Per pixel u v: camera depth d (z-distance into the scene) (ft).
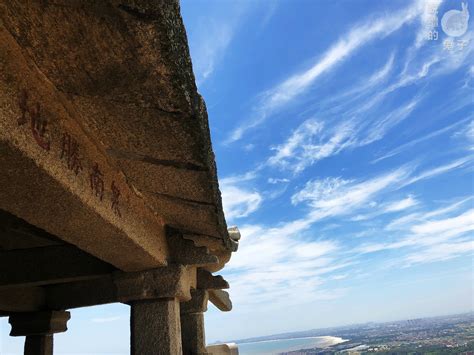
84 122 10.23
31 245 19.31
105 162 11.91
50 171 8.95
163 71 7.80
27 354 22.80
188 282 17.83
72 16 6.77
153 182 13.51
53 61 7.97
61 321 23.50
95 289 22.43
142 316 16.39
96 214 11.32
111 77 8.20
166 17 6.73
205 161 11.34
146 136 10.44
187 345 22.47
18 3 6.63
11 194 9.47
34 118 8.42
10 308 21.33
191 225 16.99
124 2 6.36
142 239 14.53
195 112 9.05
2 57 7.41
